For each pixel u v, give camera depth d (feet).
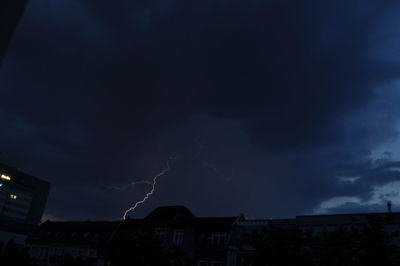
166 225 121.29
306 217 92.79
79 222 165.58
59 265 88.74
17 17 8.88
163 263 83.71
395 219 73.31
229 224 114.01
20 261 94.22
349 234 57.41
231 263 100.73
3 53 8.55
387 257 51.96
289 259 59.36
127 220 145.28
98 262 121.70
